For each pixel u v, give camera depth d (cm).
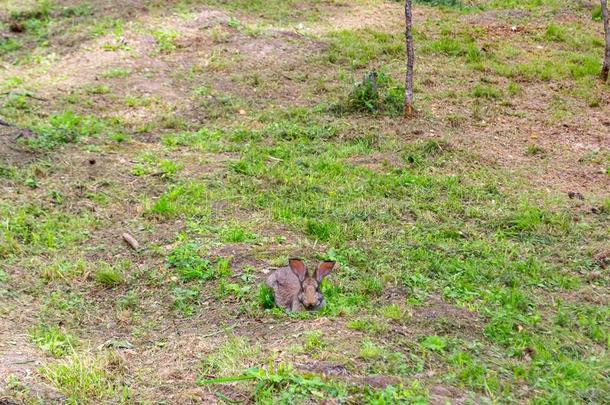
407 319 669
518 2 2016
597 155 1184
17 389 524
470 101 1377
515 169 1121
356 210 940
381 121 1271
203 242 839
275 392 523
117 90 1388
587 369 608
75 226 870
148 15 1773
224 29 1689
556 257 859
